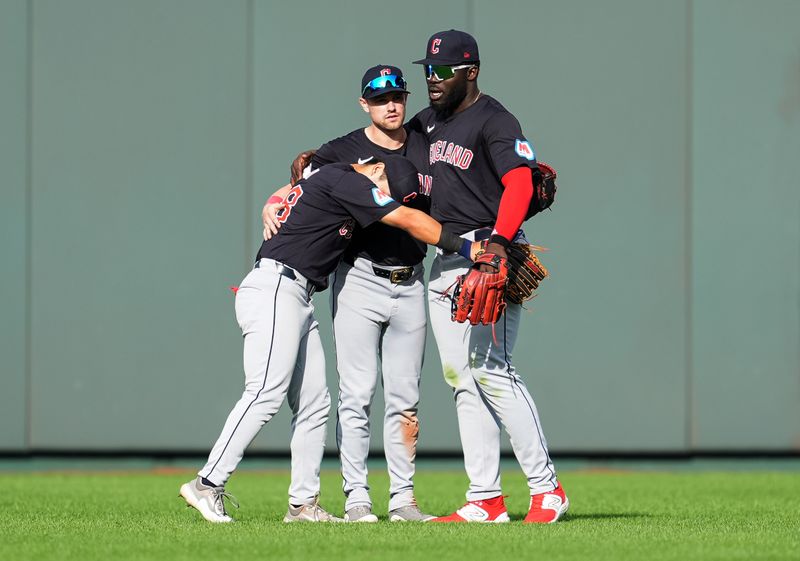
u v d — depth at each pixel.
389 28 32.28
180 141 32.16
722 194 32.34
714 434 32.28
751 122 32.41
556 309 32.19
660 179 32.28
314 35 32.25
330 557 14.40
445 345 19.11
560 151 32.34
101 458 32.34
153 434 32.09
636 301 32.25
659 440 32.22
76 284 32.03
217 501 18.41
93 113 32.12
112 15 32.22
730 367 32.31
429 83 18.64
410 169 18.70
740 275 32.34
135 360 32.06
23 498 25.34
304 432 19.08
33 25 32.12
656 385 32.22
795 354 32.28
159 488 27.95
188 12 32.25
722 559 14.43
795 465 32.72
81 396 32.03
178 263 32.09
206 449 32.12
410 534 16.53
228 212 32.19
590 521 19.28
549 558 14.38
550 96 32.38
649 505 24.16
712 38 32.44
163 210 32.12
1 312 31.91
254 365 18.38
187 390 32.09
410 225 18.03
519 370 32.19
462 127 18.59
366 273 19.19
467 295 17.58
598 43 32.38
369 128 20.12
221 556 14.51
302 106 32.25
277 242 18.61
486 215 18.83
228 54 32.25
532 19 32.44
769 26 32.41
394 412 19.67
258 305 18.42
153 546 15.39
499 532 16.84
